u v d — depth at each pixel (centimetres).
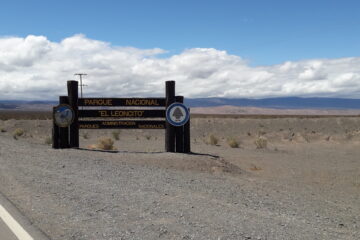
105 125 2009
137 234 662
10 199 907
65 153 1798
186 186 1134
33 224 719
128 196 951
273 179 1608
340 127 5516
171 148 1991
